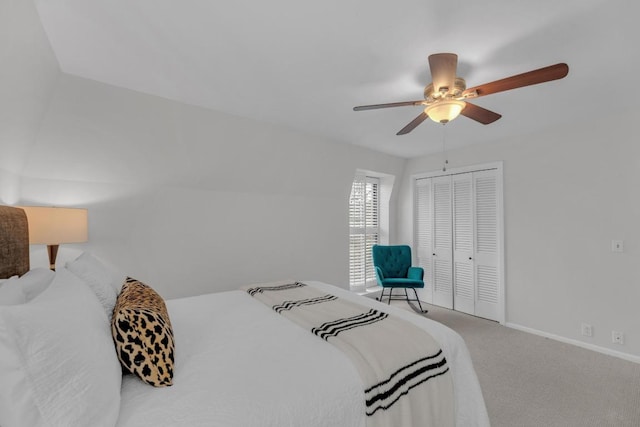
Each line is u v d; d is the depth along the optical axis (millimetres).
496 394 2086
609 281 2781
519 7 1380
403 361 1269
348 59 1843
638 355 2602
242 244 3328
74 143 2240
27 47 1455
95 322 1000
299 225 3777
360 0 1348
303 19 1481
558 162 3131
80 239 2094
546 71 1487
